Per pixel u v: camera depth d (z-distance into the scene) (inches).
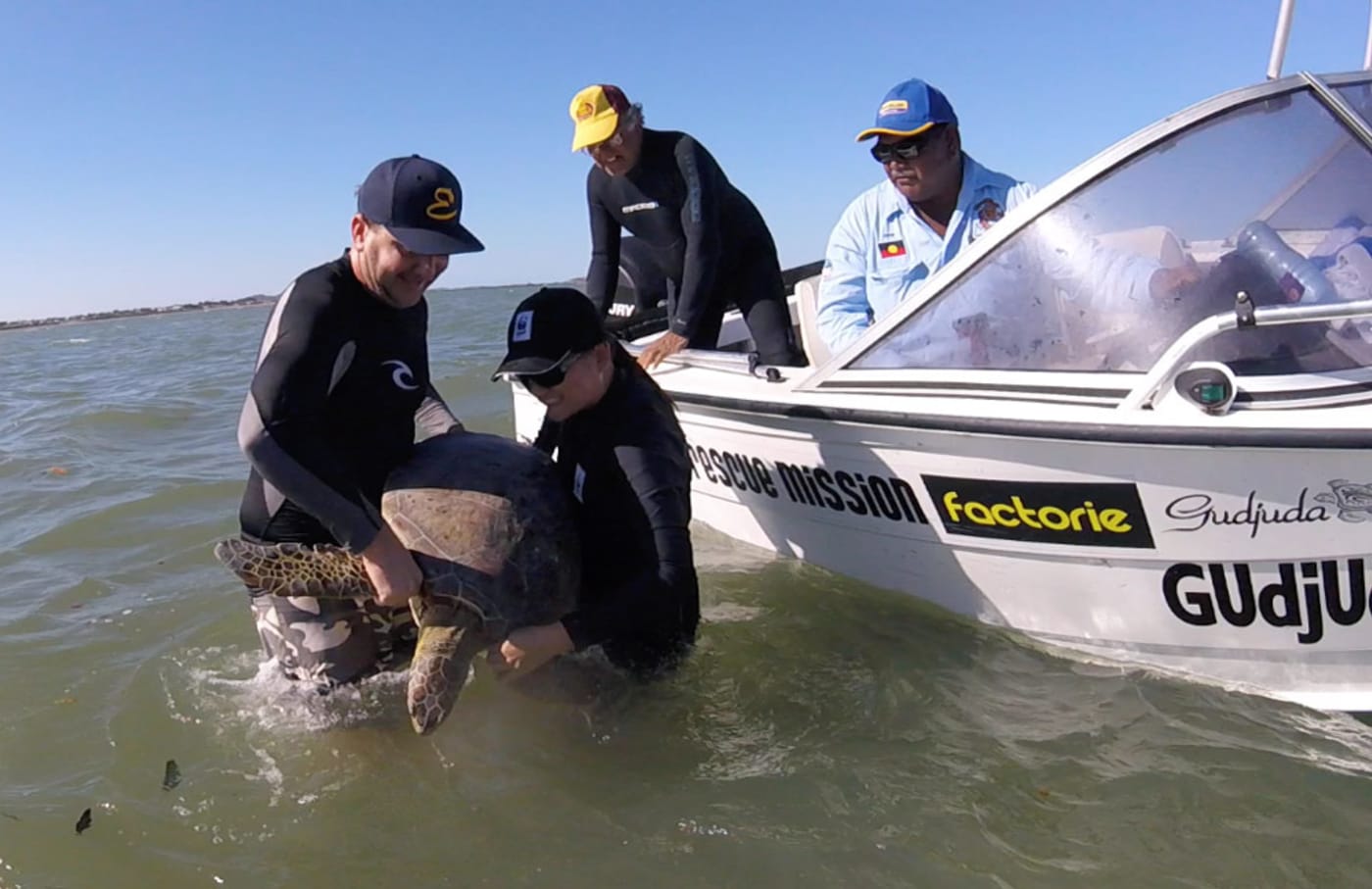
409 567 103.4
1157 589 112.6
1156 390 106.6
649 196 170.4
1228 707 109.7
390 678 115.7
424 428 130.9
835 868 88.6
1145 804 94.3
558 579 108.7
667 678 119.9
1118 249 115.3
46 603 157.4
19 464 266.2
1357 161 113.7
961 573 128.0
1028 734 106.7
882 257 156.9
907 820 94.1
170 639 141.4
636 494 108.7
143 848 95.3
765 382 144.9
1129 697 112.7
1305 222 114.3
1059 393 114.0
